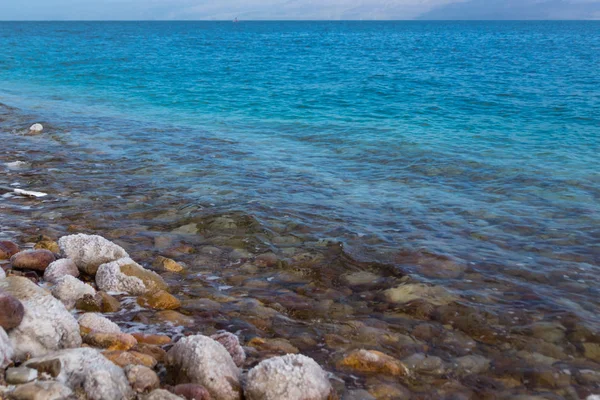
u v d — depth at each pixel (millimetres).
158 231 8125
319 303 6102
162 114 20375
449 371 4895
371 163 12797
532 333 5559
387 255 7426
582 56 52188
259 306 5922
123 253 6617
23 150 13055
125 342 4656
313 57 50938
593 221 8914
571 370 4961
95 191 9922
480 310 5984
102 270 6180
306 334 5398
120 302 5812
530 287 6582
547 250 7723
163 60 45219
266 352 4969
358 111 21625
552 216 9156
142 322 5418
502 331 5590
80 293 5621
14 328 4250
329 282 6668
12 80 30969
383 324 5656
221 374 4152
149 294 5922
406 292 6387
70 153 12883
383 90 27953
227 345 4777
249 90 27703
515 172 12023
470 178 11555
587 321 5781
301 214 8945
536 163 12914
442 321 5770
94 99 24188
